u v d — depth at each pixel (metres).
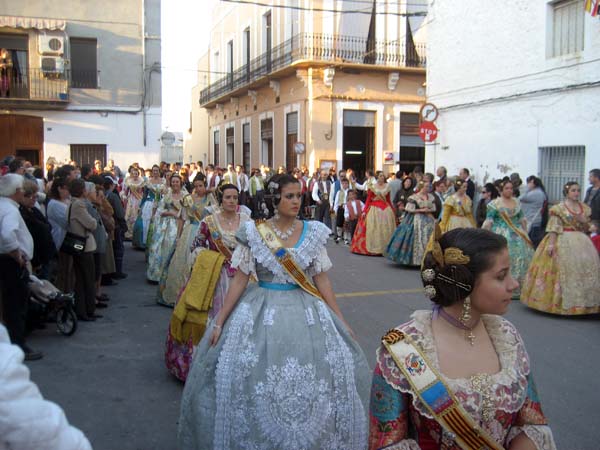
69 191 7.69
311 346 3.65
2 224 5.77
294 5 23.95
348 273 11.69
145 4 21.75
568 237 8.25
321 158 22.78
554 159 13.29
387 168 23.64
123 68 21.77
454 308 2.15
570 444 4.43
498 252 2.07
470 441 1.99
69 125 21.48
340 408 3.61
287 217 3.97
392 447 2.03
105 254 9.73
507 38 14.30
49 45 20.50
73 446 1.85
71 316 7.07
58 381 5.64
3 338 1.93
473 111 15.60
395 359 2.07
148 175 18.50
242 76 29.45
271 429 3.47
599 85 11.95
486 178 15.23
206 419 3.62
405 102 23.73
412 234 12.11
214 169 23.36
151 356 6.42
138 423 4.77
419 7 23.56
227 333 3.75
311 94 22.53
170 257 8.56
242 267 3.91
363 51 23.25
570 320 8.12
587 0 11.52
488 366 2.11
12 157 9.73
